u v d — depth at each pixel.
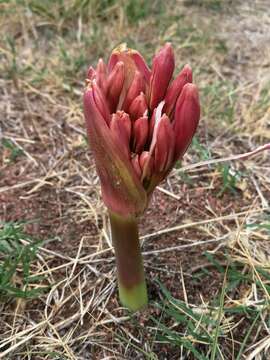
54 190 0.31
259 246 0.28
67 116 0.36
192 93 0.19
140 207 0.21
